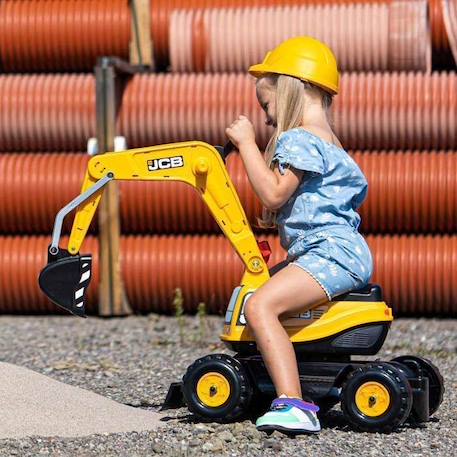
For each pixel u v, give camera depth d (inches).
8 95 1017.5
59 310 1027.9
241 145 532.4
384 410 518.3
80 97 1008.9
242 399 530.3
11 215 1006.4
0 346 839.1
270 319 514.9
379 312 532.1
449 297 973.8
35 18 1038.4
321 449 490.0
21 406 537.6
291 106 541.0
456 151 987.3
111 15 1031.6
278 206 527.8
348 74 995.9
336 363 537.3
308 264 521.7
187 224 995.9
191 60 1020.5
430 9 1021.2
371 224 979.9
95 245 1005.2
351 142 991.0
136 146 1011.3
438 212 964.6
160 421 547.2
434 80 983.6
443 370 727.1
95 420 537.6
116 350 816.3
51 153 1032.8
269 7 1027.3
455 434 526.3
